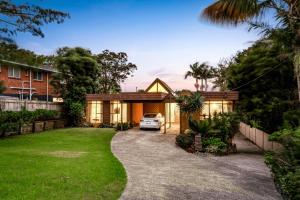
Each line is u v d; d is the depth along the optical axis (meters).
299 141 7.68
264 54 21.34
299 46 10.02
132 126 25.44
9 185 6.83
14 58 15.00
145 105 29.44
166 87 28.31
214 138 13.91
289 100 17.81
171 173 8.94
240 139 18.92
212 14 11.73
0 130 16.66
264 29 10.66
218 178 8.34
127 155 12.20
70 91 26.41
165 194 6.73
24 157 10.55
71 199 6.02
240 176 8.62
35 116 20.11
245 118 15.62
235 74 23.22
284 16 10.34
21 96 28.02
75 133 19.97
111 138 17.81
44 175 7.89
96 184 7.24
